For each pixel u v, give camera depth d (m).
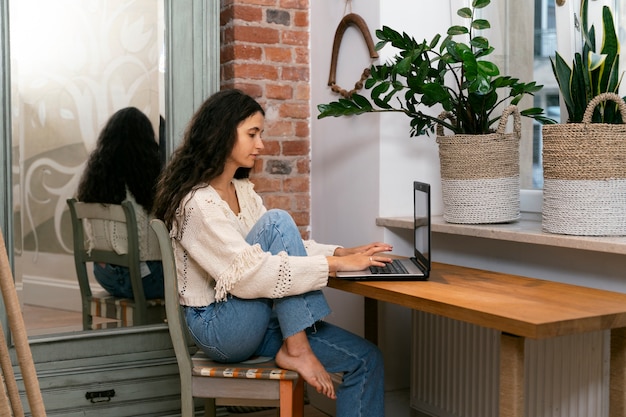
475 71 2.42
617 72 2.26
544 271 2.50
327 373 2.12
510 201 2.62
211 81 3.05
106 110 2.89
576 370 2.27
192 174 2.24
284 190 3.44
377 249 2.33
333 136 3.31
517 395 1.72
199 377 2.15
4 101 2.66
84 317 2.86
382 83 2.68
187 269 2.25
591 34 2.36
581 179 2.20
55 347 2.77
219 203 2.20
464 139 2.59
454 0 3.09
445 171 2.68
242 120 2.28
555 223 2.28
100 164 2.88
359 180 3.14
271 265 2.05
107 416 2.87
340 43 3.24
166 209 2.25
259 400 2.22
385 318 3.08
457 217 2.65
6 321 2.69
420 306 1.93
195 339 2.23
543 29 2.78
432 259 3.04
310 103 3.48
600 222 2.19
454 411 2.80
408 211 3.06
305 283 2.08
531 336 1.60
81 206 2.85
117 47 2.89
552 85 2.75
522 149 2.91
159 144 2.98
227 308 2.15
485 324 1.72
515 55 2.92
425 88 2.52
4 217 2.68
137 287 2.96
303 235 3.50
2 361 1.14
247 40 3.31
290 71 3.43
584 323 1.66
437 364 2.88
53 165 2.79
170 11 2.96
